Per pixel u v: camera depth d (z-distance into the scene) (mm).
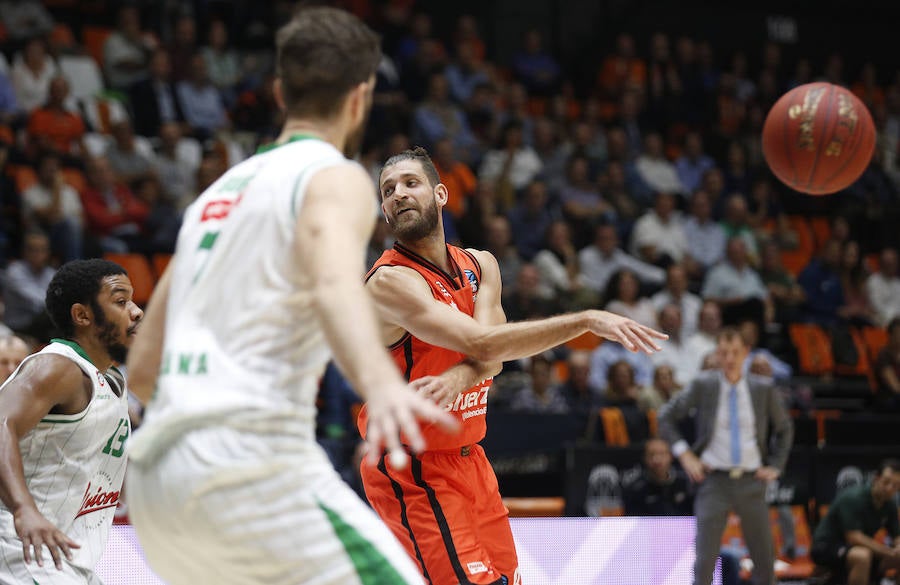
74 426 6945
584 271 24172
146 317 4867
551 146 27656
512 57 35562
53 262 19516
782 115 10445
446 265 8016
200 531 4293
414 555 7504
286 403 4246
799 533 17000
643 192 28047
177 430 4254
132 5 27719
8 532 6770
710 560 13859
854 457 17453
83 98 24469
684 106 32562
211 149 22500
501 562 7867
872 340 25312
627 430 17328
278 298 4250
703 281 25516
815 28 38812
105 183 21281
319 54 4492
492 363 7062
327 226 4051
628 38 33906
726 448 13836
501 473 16203
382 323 7539
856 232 30594
